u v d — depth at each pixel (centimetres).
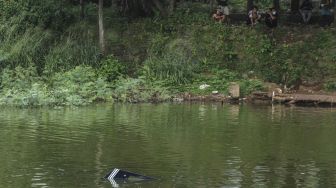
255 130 1733
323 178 1184
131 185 1114
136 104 2400
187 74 2741
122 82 2639
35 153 1371
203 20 3164
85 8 3384
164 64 2759
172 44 2945
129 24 3212
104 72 2741
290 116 2064
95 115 2014
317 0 3678
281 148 1472
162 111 2161
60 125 1772
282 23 3294
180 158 1341
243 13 3541
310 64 2855
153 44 3012
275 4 3309
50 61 2750
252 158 1354
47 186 1096
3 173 1185
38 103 2273
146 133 1653
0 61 2692
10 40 2852
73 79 2591
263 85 2681
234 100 2528
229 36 3044
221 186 1116
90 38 3027
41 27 2984
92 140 1539
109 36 3103
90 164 1273
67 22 3131
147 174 1198
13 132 1642
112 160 1312
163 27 3145
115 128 1730
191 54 2939
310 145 1516
